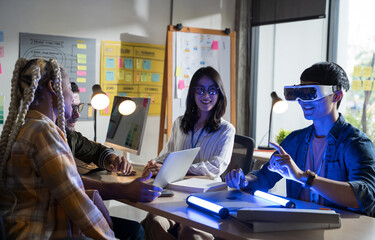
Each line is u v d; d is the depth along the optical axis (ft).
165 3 14.16
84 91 12.91
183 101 13.66
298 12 13.61
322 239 4.43
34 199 4.63
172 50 13.56
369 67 12.35
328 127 6.26
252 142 9.46
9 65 11.91
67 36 12.60
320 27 13.99
